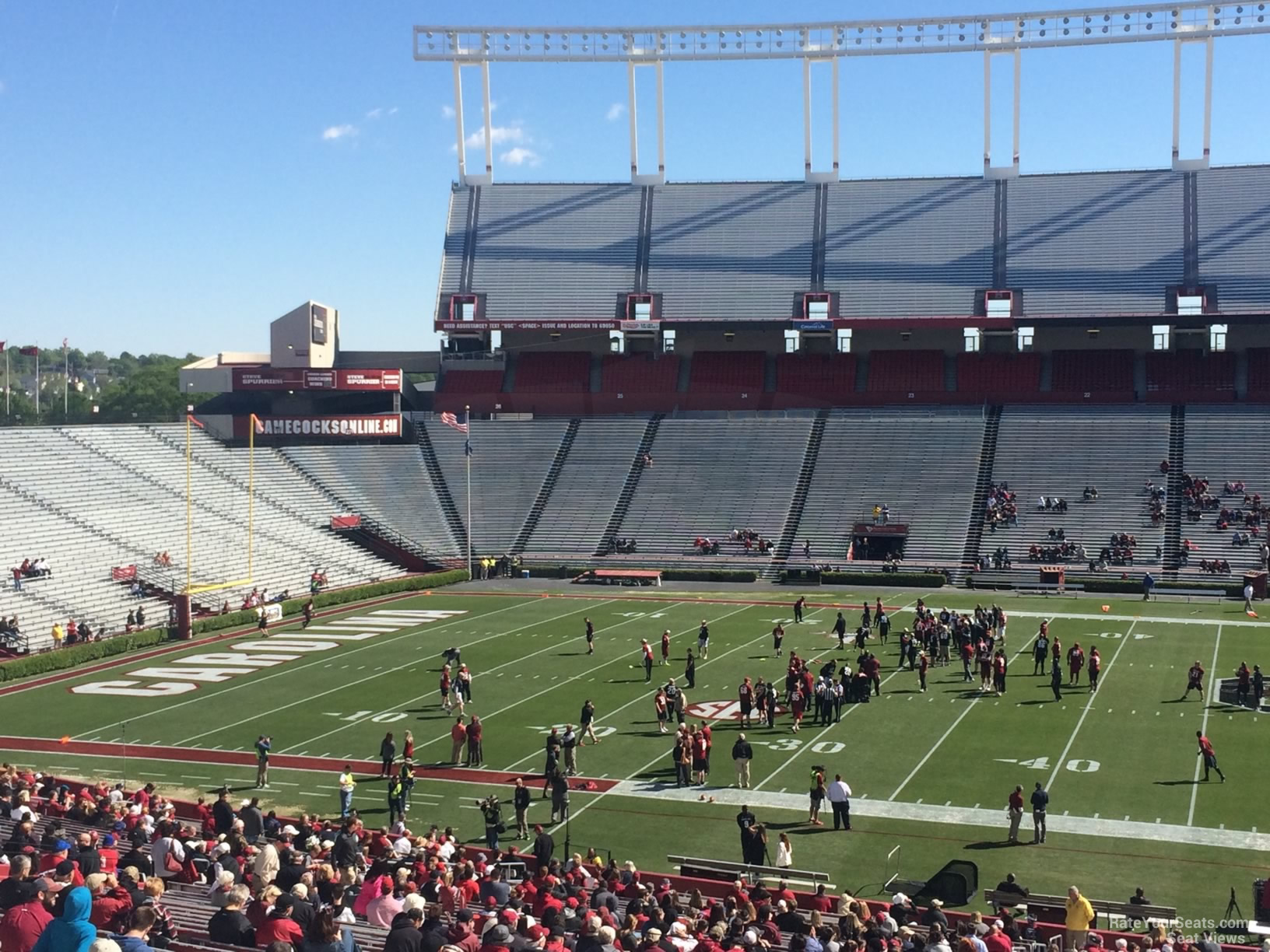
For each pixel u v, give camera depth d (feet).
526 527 272.51
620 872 79.92
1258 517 236.84
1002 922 71.10
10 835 79.51
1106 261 296.92
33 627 179.11
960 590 227.81
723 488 273.95
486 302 318.04
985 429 276.41
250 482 257.55
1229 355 286.25
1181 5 296.92
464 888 71.26
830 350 310.24
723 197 327.67
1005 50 308.40
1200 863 89.92
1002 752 118.73
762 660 163.63
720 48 320.09
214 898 64.39
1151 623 187.11
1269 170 301.43
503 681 153.79
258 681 156.46
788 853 90.43
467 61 329.93
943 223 311.88
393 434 288.51
